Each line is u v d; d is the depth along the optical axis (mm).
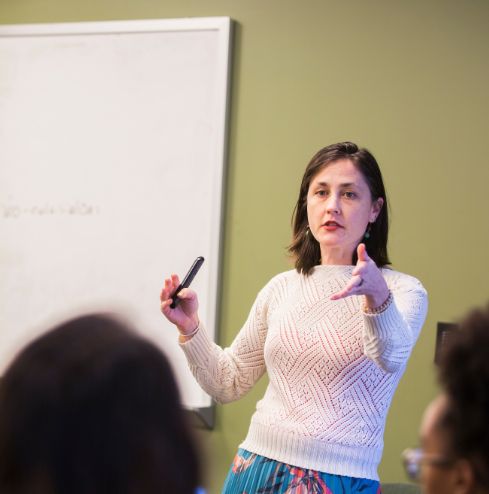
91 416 1118
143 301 5004
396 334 2711
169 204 4977
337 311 3090
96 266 5105
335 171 3242
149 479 1126
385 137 4637
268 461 3043
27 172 5266
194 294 3291
